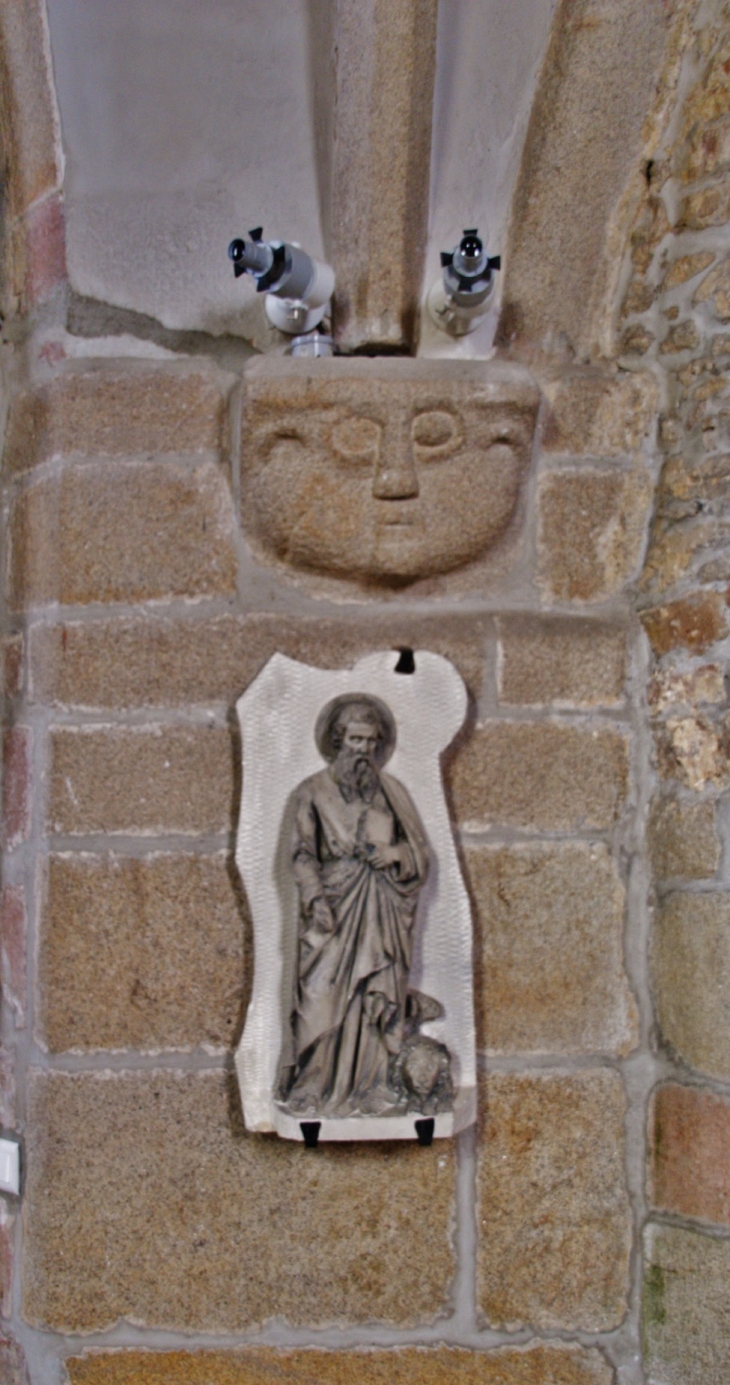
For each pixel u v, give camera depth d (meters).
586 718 1.74
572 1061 1.69
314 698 1.66
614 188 1.76
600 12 1.67
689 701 1.70
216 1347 1.64
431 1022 1.62
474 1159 1.66
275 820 1.64
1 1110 1.75
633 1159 1.70
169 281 1.79
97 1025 1.67
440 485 1.67
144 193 1.78
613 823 1.73
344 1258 1.64
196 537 1.72
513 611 1.75
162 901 1.67
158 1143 1.65
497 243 1.78
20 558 1.82
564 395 1.77
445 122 1.72
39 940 1.69
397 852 1.56
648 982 1.73
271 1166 1.64
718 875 1.64
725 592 1.67
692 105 1.75
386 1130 1.55
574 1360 1.66
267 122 1.74
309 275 1.66
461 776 1.70
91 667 1.70
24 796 1.76
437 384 1.65
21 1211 1.69
